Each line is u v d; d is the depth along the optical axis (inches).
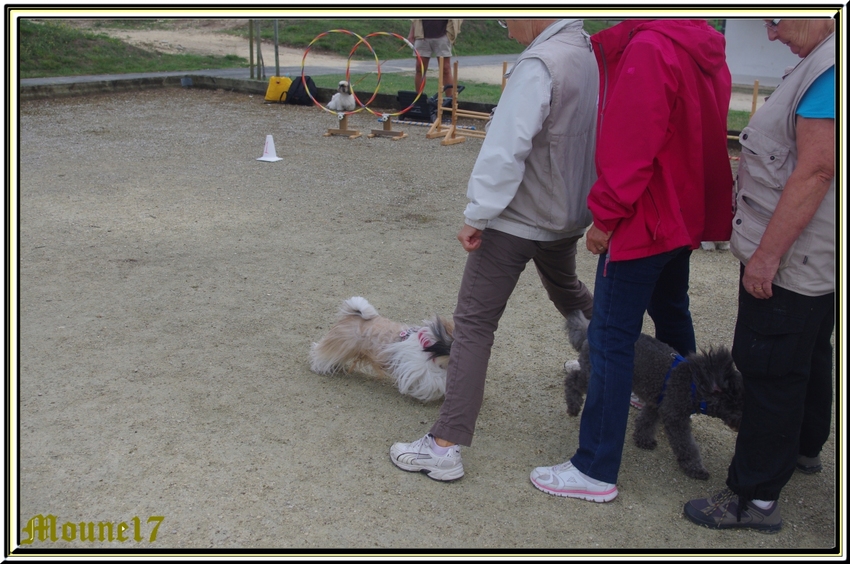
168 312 175.3
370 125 489.4
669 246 97.7
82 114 485.1
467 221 103.5
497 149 99.7
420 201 295.6
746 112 515.8
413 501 108.0
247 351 157.1
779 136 91.2
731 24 605.6
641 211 97.6
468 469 117.4
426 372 135.3
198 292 189.0
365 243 236.4
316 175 336.8
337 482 111.8
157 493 106.9
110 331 163.0
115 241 228.5
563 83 99.9
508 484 113.7
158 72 674.2
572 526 104.0
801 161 87.0
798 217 88.0
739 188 98.1
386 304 185.9
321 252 225.8
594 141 108.7
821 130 85.1
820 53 86.7
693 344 135.0
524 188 107.1
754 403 99.2
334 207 281.0
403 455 115.2
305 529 100.3
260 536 98.3
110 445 118.6
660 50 92.3
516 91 100.0
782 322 93.7
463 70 785.6
